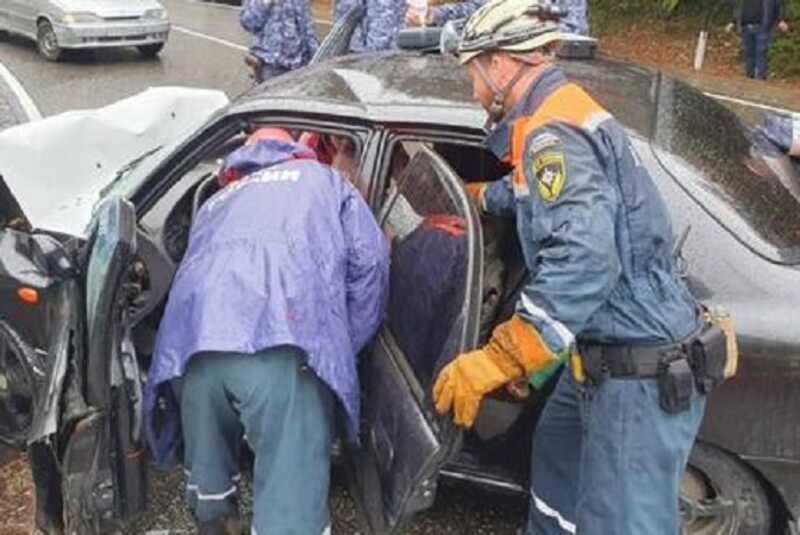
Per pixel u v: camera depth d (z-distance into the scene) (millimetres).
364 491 2766
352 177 3285
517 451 3301
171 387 2799
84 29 11984
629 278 2568
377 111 3281
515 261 3178
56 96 10180
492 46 2525
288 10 7070
